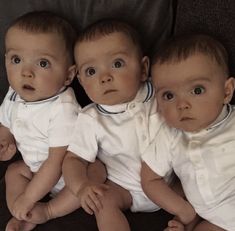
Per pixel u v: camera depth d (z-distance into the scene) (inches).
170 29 17.1
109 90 16.1
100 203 15.6
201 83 15.0
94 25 16.5
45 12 17.4
